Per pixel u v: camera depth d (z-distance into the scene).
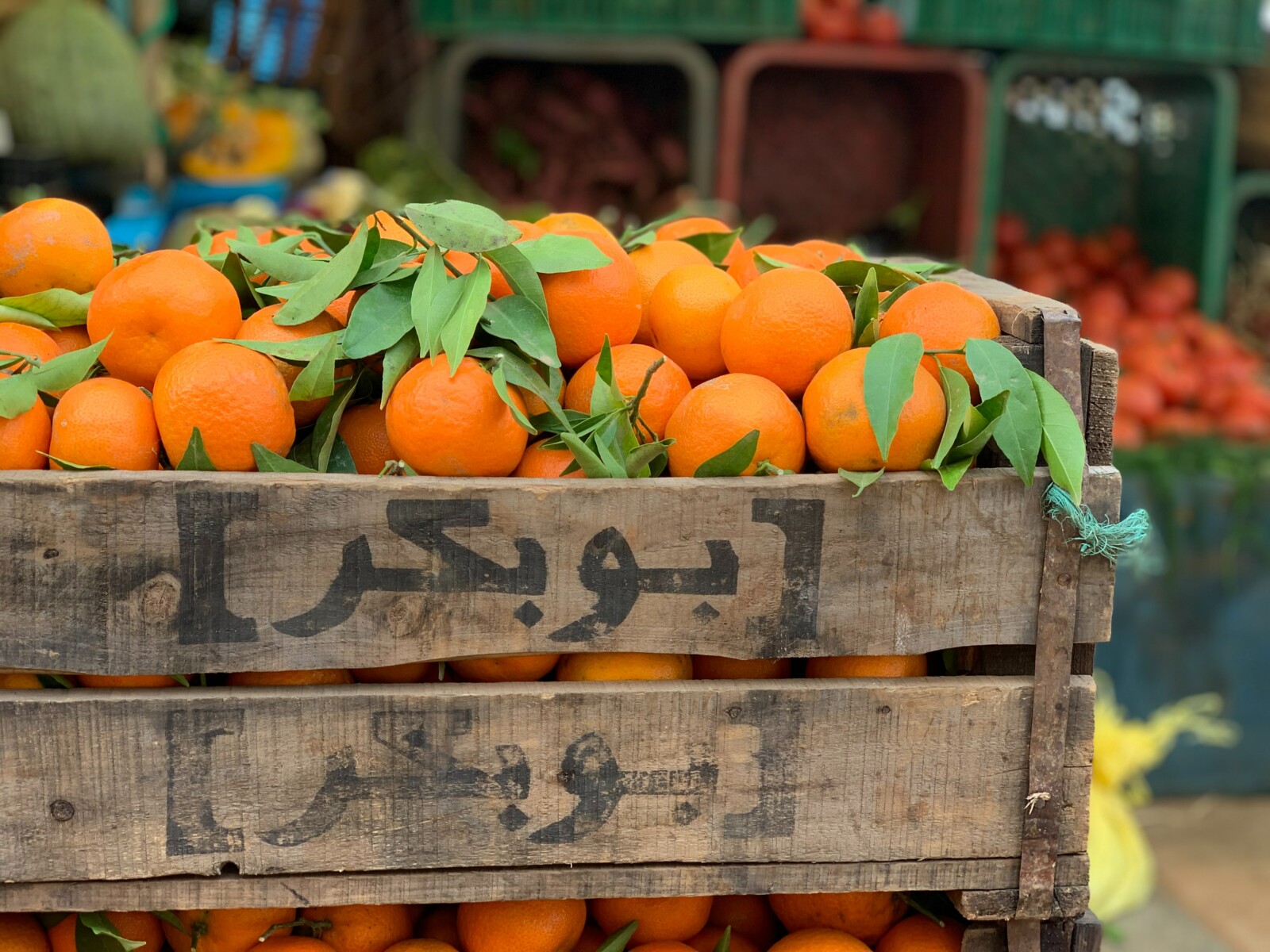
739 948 1.01
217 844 0.82
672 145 3.27
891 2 3.17
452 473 0.82
